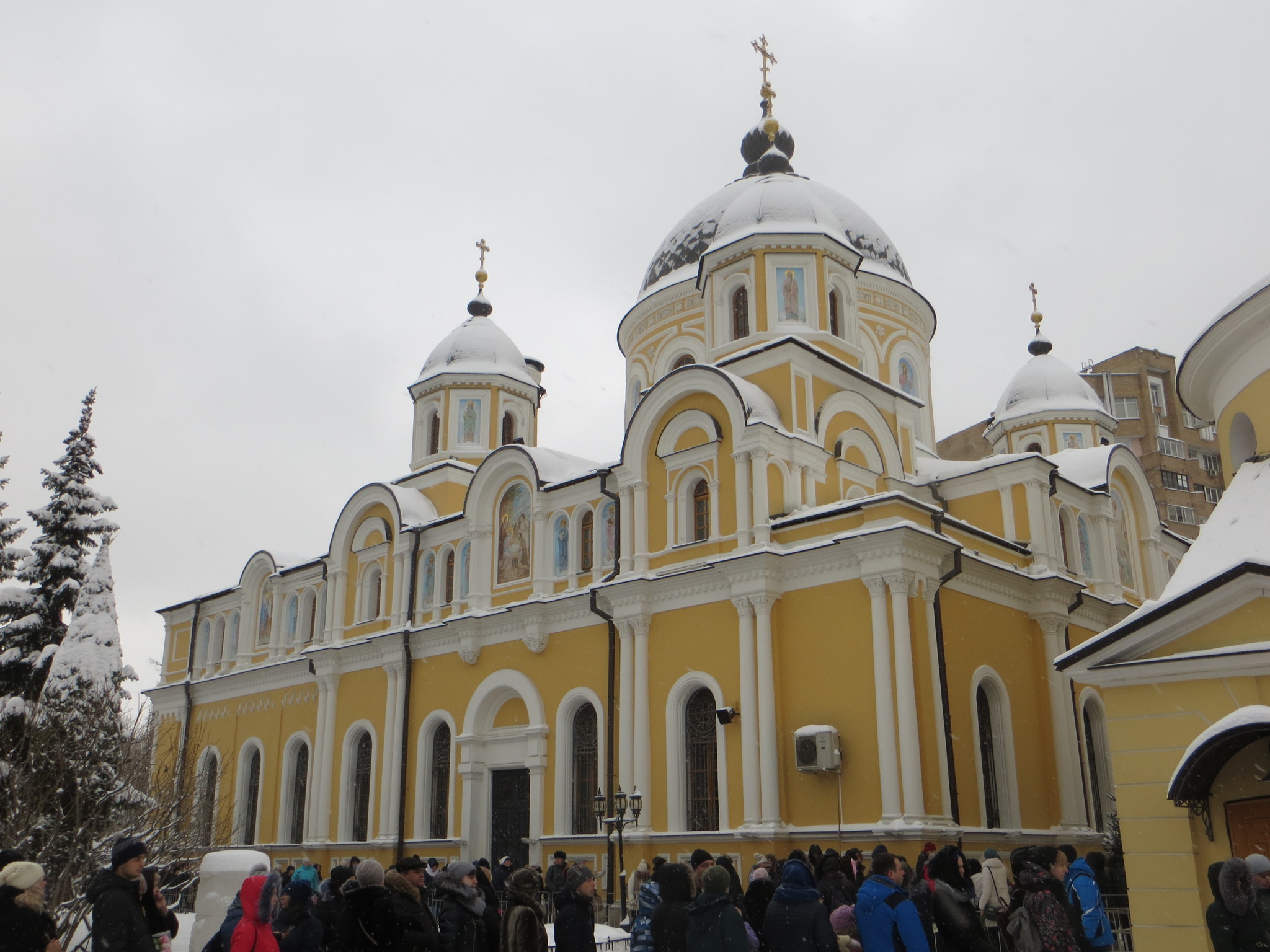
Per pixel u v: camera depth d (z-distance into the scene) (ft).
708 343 112.98
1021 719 94.17
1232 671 46.57
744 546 92.58
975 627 91.97
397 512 130.00
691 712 94.68
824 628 87.76
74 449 116.57
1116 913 67.82
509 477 119.44
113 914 30.19
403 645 123.03
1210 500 248.73
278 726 141.69
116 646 84.58
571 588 109.60
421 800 117.29
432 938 34.22
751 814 85.81
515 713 112.57
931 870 38.50
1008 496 105.50
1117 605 106.63
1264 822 44.96
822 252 111.14
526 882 35.86
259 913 34.78
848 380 107.86
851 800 83.05
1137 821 48.26
